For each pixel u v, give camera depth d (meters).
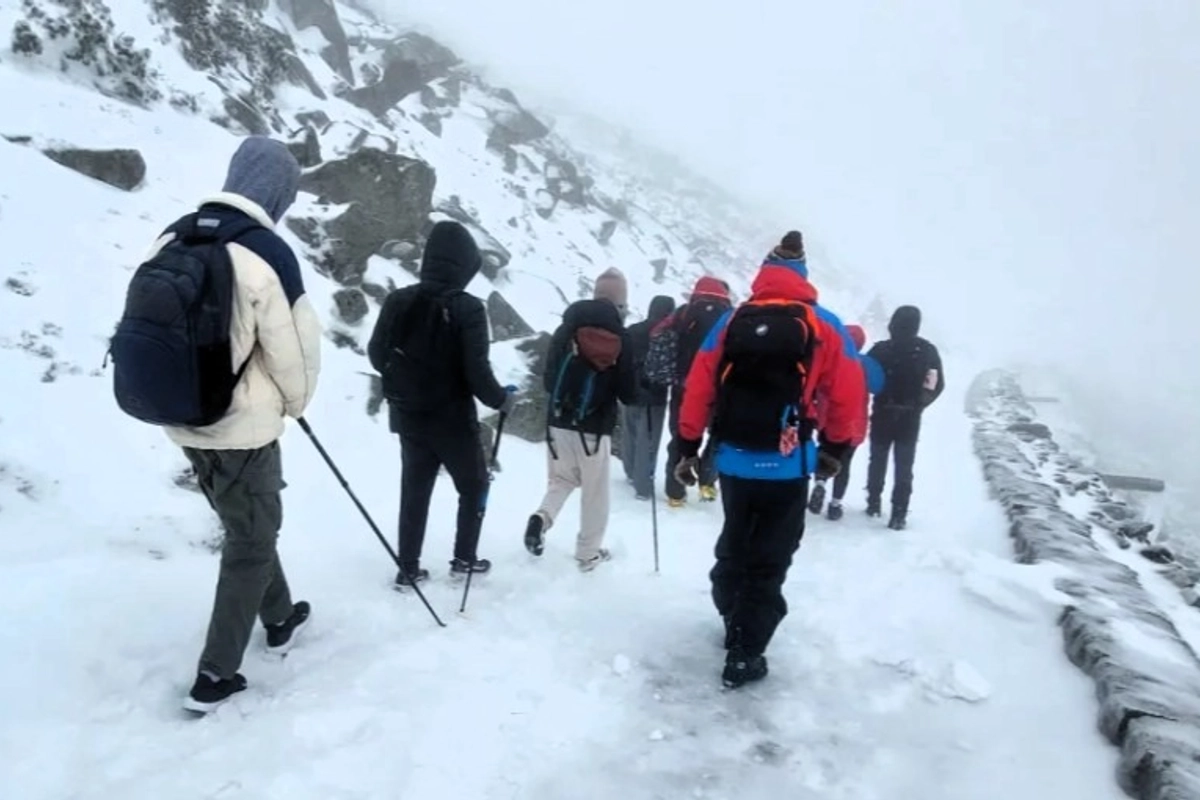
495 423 8.38
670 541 6.71
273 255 3.56
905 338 7.84
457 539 5.33
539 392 9.15
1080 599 5.13
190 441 3.54
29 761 3.28
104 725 3.56
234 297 3.42
